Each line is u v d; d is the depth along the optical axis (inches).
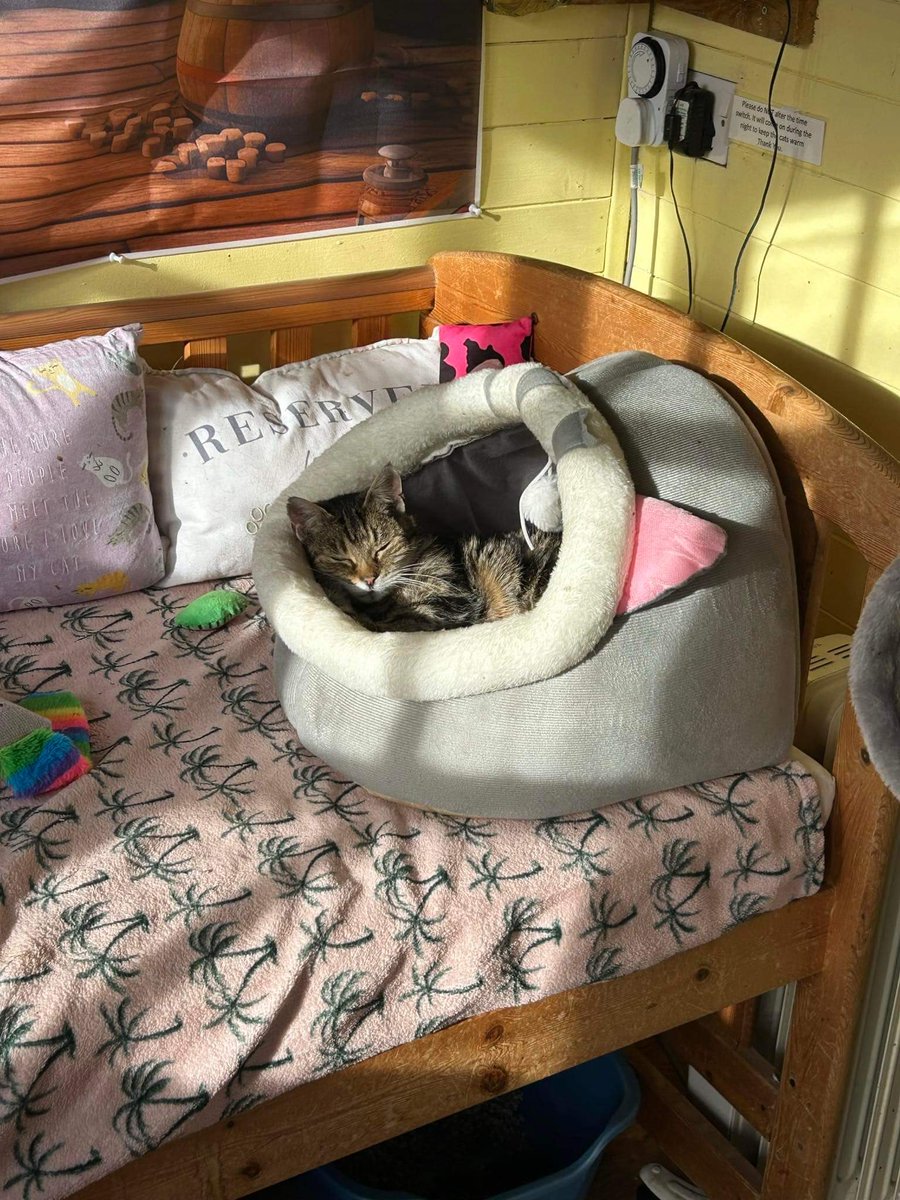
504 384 59.7
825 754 61.4
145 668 64.0
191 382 73.9
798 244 72.7
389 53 76.1
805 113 70.0
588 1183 64.0
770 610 54.6
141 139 71.8
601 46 82.7
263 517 64.3
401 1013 49.1
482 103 80.6
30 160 69.3
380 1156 69.3
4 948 45.5
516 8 77.0
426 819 53.1
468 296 80.7
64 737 54.7
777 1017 67.9
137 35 68.8
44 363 67.6
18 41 66.2
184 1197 48.2
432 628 60.9
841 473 55.0
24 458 66.3
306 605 56.1
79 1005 44.1
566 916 50.3
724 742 54.3
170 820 51.9
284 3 71.6
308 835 51.1
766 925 57.4
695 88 77.7
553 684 51.6
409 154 79.9
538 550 59.6
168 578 72.4
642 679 52.2
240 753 57.1
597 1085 70.1
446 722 52.4
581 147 85.6
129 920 46.7
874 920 57.5
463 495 63.4
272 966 47.0
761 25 71.3
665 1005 56.4
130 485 69.4
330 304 79.5
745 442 55.6
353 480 64.1
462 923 49.2
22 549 67.2
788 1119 64.2
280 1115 48.9
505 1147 71.1
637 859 51.7
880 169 65.9
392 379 76.9
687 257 82.6
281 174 76.7
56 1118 43.5
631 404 57.4
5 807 52.8
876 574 54.0
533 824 52.8
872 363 69.4
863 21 64.9
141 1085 44.4
